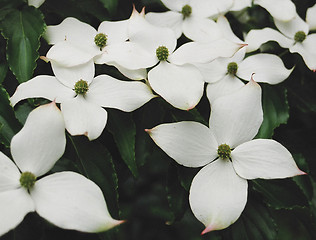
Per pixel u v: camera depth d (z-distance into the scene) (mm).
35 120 333
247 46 417
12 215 319
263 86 415
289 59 448
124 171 396
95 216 321
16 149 333
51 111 333
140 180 607
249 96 363
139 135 387
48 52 375
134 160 366
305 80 449
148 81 377
